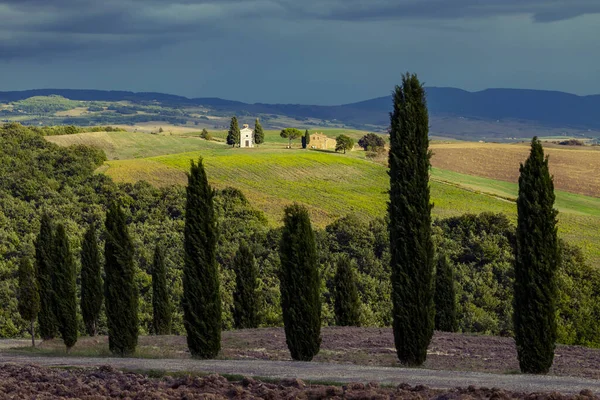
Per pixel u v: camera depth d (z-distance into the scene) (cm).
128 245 11219
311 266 10144
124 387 7562
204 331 10319
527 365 9069
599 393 6506
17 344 13850
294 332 10031
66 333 12106
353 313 15700
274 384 7325
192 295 10375
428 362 10006
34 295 12738
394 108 9988
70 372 8581
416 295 9725
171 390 7225
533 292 9094
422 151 9906
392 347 11438
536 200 9219
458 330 16300
